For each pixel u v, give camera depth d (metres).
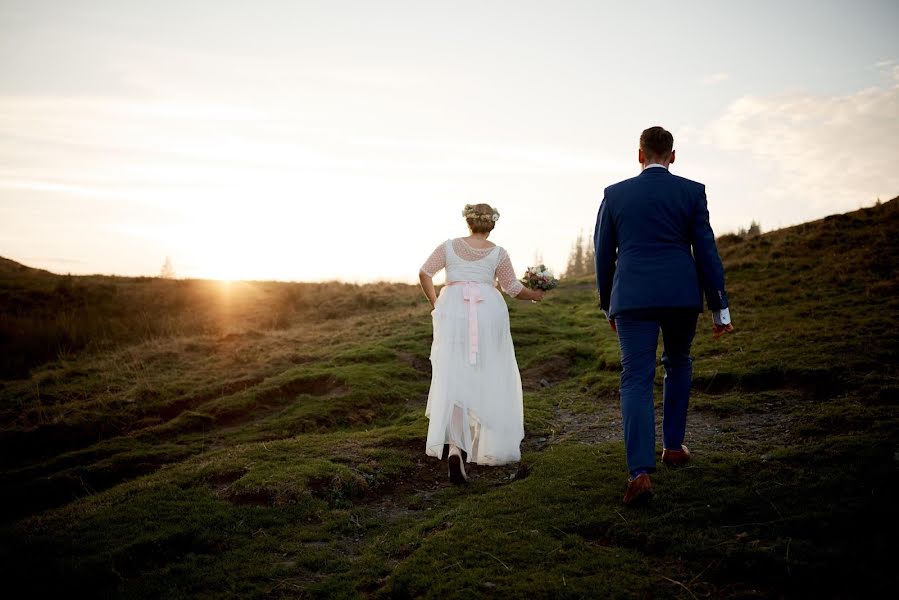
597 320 12.47
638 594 2.95
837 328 7.80
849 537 3.16
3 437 7.30
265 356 10.70
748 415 5.66
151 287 19.80
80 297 17.31
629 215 3.99
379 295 17.70
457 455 4.80
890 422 4.62
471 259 5.07
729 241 17.22
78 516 4.52
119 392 8.99
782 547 3.13
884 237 12.45
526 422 6.46
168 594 3.34
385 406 7.85
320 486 4.82
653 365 3.94
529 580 3.15
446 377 4.81
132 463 6.29
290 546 3.90
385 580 3.39
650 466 3.75
